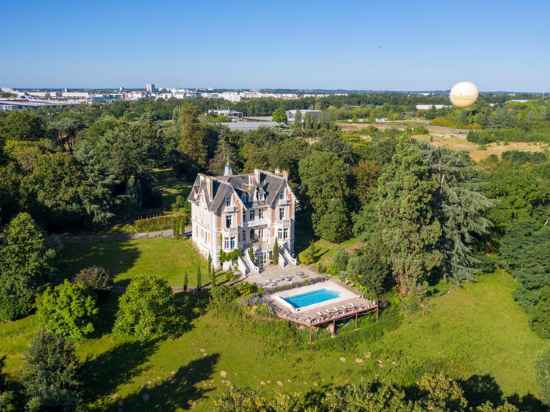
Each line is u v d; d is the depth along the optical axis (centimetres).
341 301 6606
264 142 14262
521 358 5875
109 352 5541
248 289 6812
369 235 8200
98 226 9050
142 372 5225
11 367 5119
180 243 8731
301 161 9819
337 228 9006
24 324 5919
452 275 7600
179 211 10512
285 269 7850
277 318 6053
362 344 5941
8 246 6031
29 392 4053
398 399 3434
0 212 7462
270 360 5538
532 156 13625
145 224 9338
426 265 6869
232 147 13588
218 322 6194
